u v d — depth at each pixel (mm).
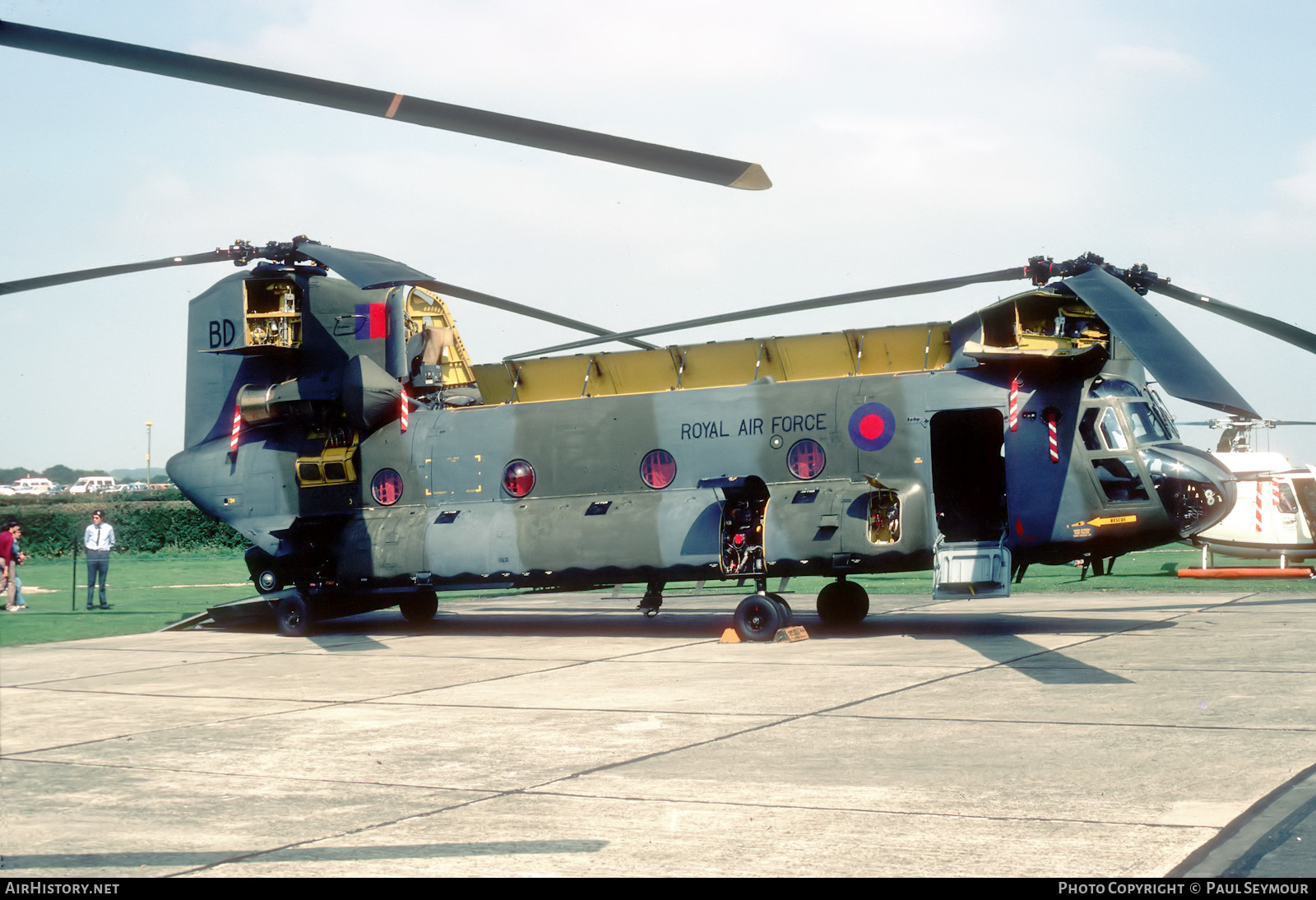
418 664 13633
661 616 19844
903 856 5414
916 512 14484
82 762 8156
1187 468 14055
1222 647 12648
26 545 42812
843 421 15062
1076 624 15656
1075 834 5691
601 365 17234
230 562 40812
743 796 6695
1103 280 12672
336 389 17906
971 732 8383
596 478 16312
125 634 18094
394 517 17422
